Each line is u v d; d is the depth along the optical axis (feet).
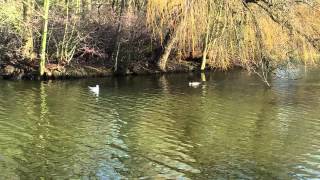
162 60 139.85
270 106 93.81
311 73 142.82
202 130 75.10
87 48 129.90
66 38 127.95
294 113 88.02
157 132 73.41
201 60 150.71
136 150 64.44
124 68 133.49
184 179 54.90
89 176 54.85
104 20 137.08
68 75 122.72
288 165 60.23
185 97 101.91
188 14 119.44
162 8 121.29
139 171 56.95
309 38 115.34
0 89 104.01
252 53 118.83
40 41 127.24
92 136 70.28
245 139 70.69
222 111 88.53
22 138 67.92
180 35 123.65
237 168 58.80
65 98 96.43
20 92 101.24
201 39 131.34
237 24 117.19
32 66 121.60
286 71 134.31
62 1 132.87
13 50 122.72
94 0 144.97
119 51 134.92
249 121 81.35
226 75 138.10
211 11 118.52
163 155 62.95
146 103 94.22
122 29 133.80
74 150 63.57
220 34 120.16
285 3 114.52
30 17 124.47
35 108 86.48
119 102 94.48
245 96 104.68
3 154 61.05
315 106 94.58
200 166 59.21
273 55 118.21
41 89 105.70
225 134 73.31
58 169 56.75
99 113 84.43
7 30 122.72
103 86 113.39
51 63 124.98
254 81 126.62
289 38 114.83
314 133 74.54
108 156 61.82
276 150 65.92
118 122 78.64
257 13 116.37
